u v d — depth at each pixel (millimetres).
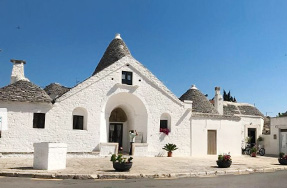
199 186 10438
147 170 14023
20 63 23109
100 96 21219
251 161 20906
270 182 11867
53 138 19531
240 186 10633
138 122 23156
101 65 24844
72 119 20297
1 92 18594
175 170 14289
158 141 22969
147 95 22953
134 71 22656
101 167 14578
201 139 24844
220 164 15961
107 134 22125
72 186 9969
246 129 33094
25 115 18969
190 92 28328
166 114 23766
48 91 25281
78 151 20141
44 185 10016
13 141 18531
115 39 25578
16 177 11641
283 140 28188
